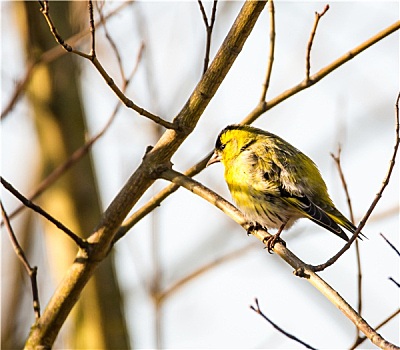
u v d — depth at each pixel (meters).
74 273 10.30
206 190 9.72
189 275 14.68
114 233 10.25
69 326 15.57
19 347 16.34
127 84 12.05
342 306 8.21
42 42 14.96
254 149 12.69
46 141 15.30
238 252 14.91
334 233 11.15
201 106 9.84
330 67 10.71
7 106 13.22
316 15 10.34
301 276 8.68
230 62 9.67
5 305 16.58
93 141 12.72
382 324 9.98
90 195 15.30
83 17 15.00
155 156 10.04
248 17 9.51
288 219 12.41
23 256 10.30
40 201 16.70
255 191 12.38
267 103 11.05
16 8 14.96
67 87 15.37
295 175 12.32
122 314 15.31
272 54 10.92
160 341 14.15
